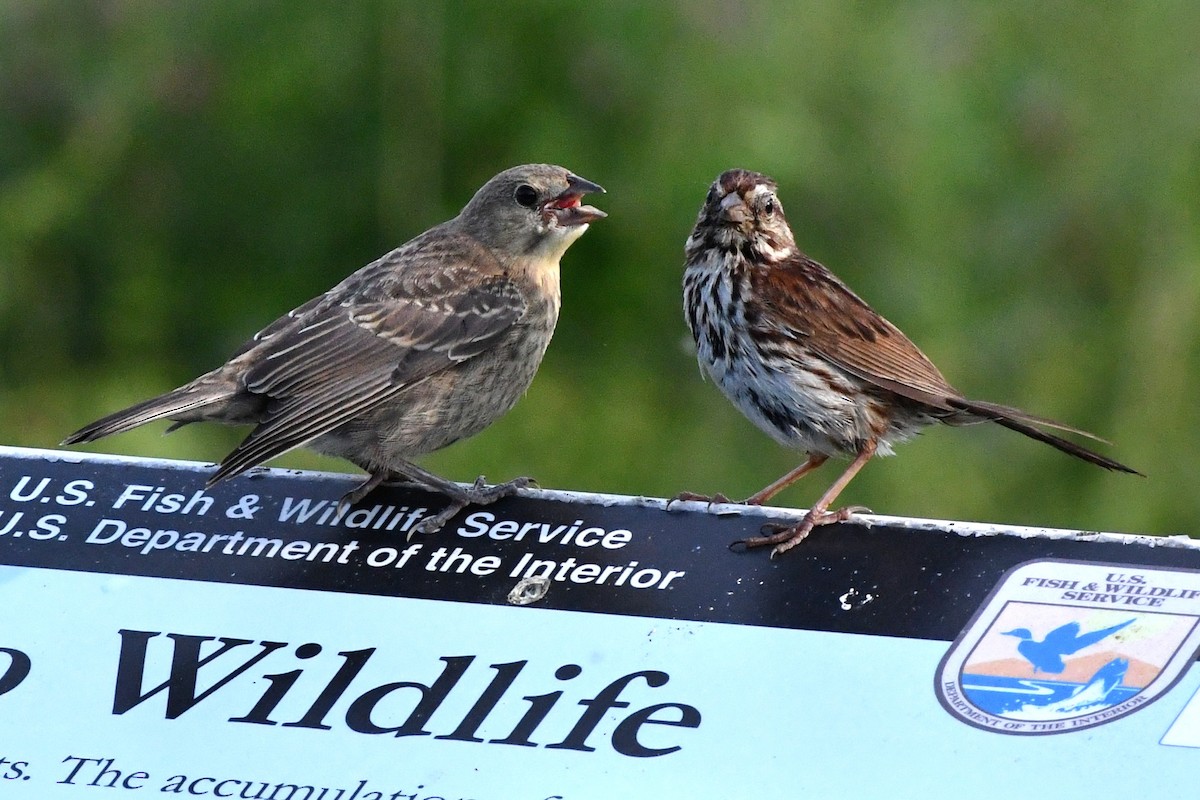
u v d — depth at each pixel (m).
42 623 7.89
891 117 17.91
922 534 8.12
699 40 17.61
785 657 7.61
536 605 7.88
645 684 7.55
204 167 18.69
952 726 7.34
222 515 8.43
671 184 17.38
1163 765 7.18
